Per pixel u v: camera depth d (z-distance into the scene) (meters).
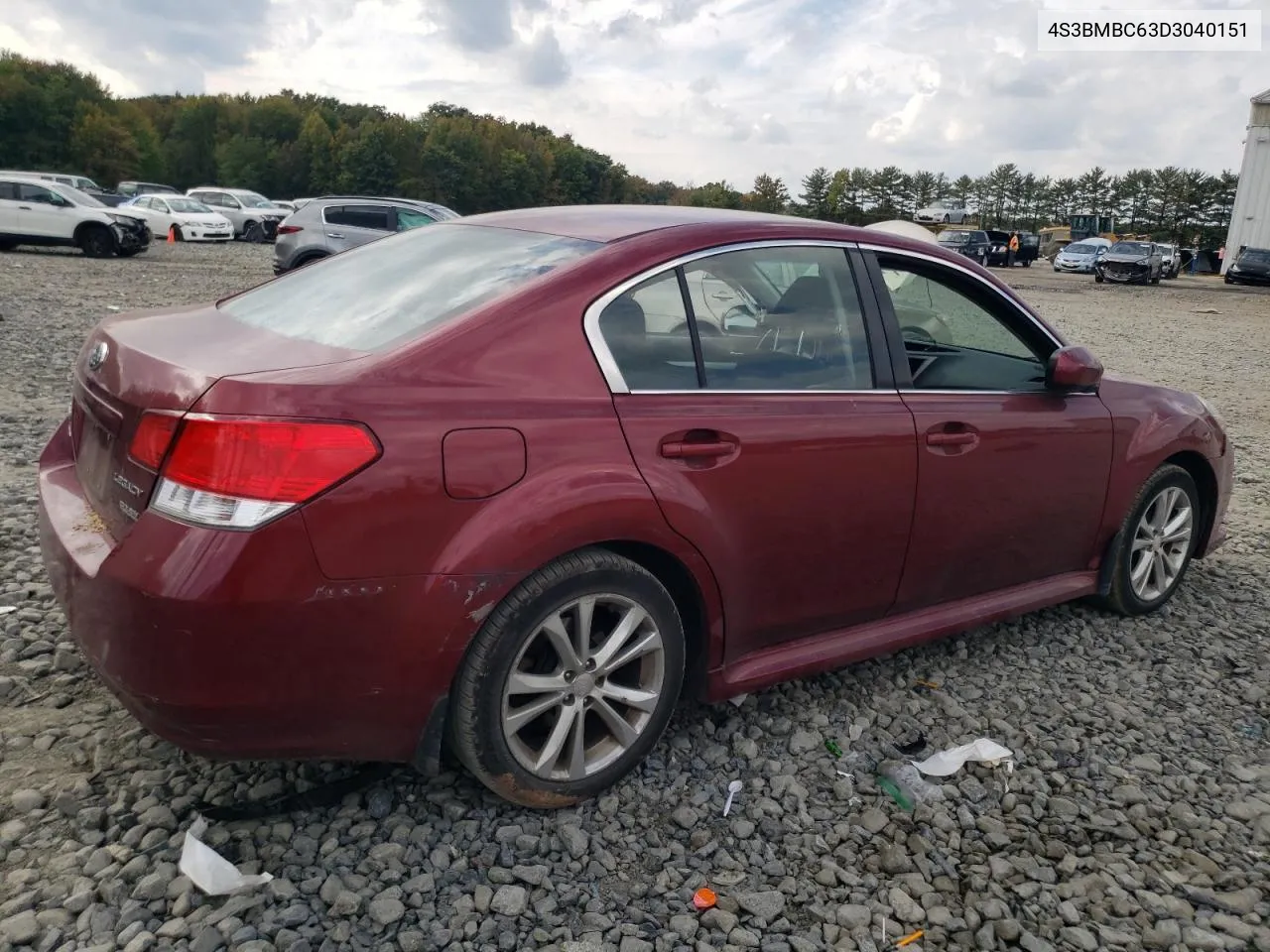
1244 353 16.73
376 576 2.36
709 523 2.89
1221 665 4.19
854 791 3.09
